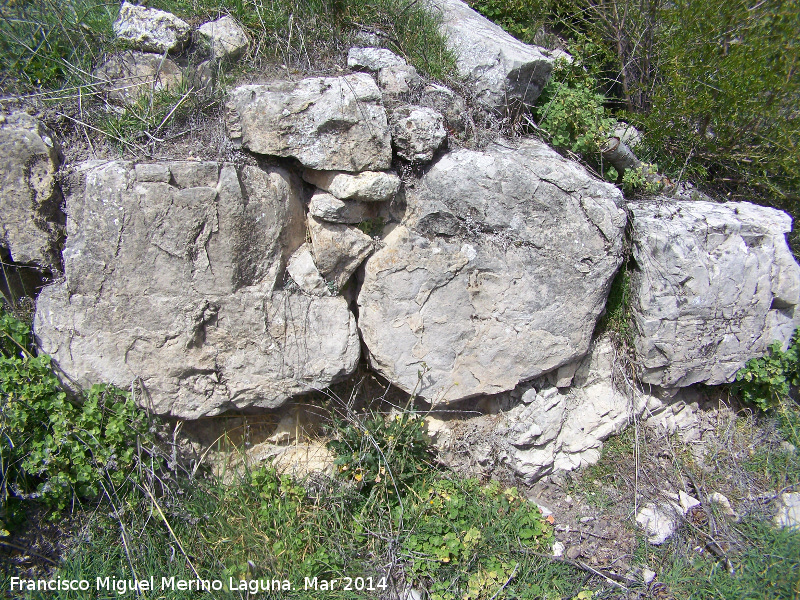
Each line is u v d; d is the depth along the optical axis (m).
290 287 3.02
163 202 2.69
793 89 4.10
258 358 3.02
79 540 2.80
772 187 4.11
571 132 3.69
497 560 2.97
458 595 2.85
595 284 3.23
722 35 4.12
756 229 3.47
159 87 3.18
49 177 2.75
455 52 3.62
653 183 3.86
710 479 3.48
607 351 3.53
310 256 3.05
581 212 3.13
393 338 3.19
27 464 2.68
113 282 2.77
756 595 2.92
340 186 2.89
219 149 2.94
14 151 2.69
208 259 2.80
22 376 2.73
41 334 2.79
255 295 2.93
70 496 2.78
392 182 2.96
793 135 4.11
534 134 3.69
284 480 3.01
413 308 3.17
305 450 3.34
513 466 3.40
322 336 3.07
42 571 2.74
